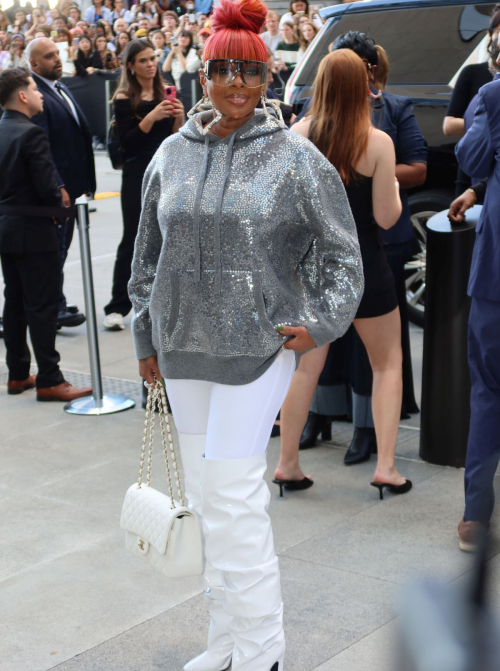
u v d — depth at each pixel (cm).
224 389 222
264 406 222
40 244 488
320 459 408
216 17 217
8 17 2195
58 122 622
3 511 367
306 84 620
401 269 428
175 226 221
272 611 223
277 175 216
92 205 1152
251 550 220
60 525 353
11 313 516
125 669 255
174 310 227
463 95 494
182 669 254
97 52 1450
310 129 332
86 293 487
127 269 629
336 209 226
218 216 215
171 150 230
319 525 341
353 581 298
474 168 307
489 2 570
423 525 337
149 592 299
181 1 1712
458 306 376
